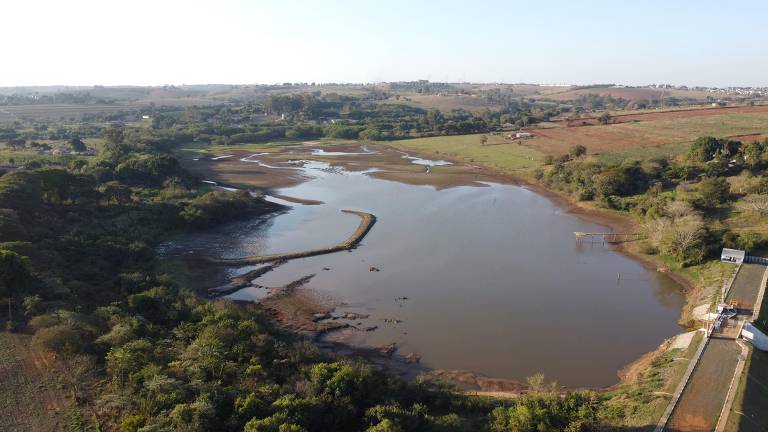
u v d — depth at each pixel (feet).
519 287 229.45
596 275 245.24
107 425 108.06
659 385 140.36
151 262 236.02
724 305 184.55
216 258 258.37
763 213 295.28
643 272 249.55
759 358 153.17
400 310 203.62
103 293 183.11
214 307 175.52
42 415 111.04
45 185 279.49
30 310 150.00
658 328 192.54
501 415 118.62
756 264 232.94
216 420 105.19
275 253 267.18
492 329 189.67
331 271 244.42
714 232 257.96
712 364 147.64
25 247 192.24
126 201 319.47
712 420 121.29
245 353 140.67
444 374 159.33
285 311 200.03
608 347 177.99
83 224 266.77
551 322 196.13
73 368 125.49
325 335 182.09
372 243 288.30
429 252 274.57
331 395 120.47
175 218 304.09
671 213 301.02
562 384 154.92
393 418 113.29
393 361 166.50
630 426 122.01
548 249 282.36
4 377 123.03
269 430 100.07
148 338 142.51
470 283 232.73
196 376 122.11
